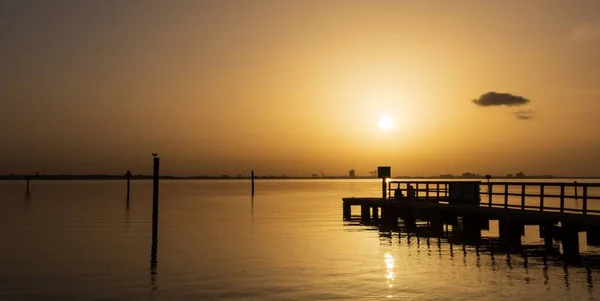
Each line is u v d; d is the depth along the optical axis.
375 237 31.53
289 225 39.19
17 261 22.91
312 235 32.50
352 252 25.23
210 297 16.38
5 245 27.86
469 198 33.88
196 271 20.48
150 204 67.94
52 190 134.75
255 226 38.38
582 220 20.78
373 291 16.91
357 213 53.31
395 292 16.75
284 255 24.33
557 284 17.77
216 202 75.25
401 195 40.72
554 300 15.63
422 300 15.70
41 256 24.22
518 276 19.14
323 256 24.02
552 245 25.70
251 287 17.64
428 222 36.31
